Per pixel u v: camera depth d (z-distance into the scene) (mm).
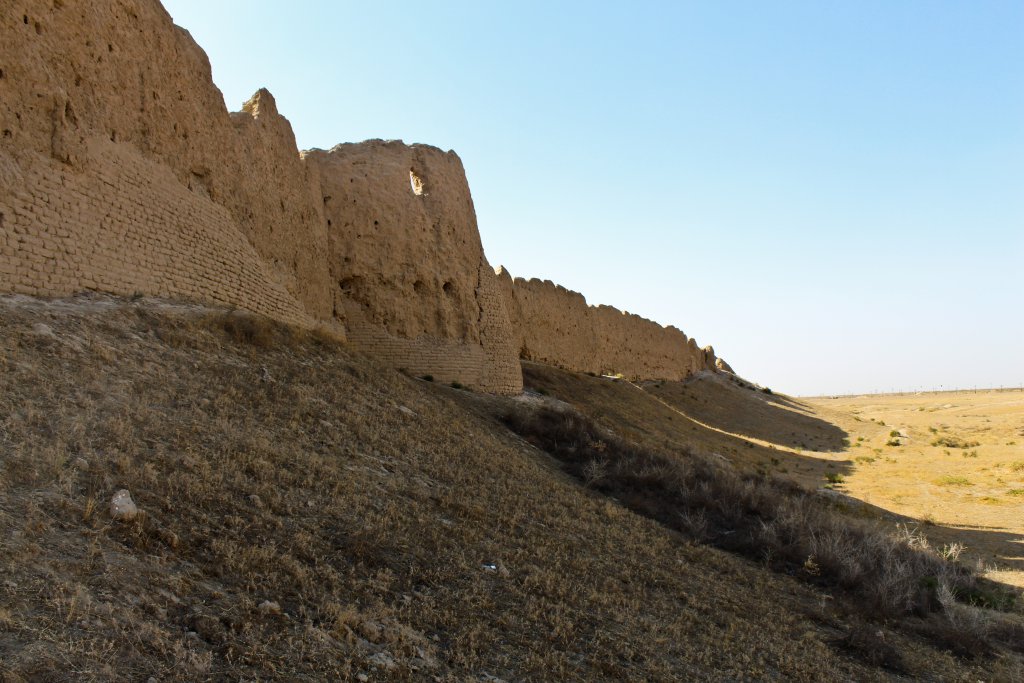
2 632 4230
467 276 27938
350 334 24125
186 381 10922
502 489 12578
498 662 6430
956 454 42781
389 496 9938
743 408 63188
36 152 11352
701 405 58781
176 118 15859
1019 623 12875
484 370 27406
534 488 13578
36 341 9414
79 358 9609
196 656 4758
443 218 27453
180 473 7609
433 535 8992
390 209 25391
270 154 20344
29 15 11570
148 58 15000
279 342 15836
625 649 7465
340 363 17031
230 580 6051
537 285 45250
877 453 45594
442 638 6578
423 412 16188
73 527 5773
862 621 11164
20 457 6520
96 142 12844
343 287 24594
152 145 14820
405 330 24969
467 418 18609
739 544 14188
